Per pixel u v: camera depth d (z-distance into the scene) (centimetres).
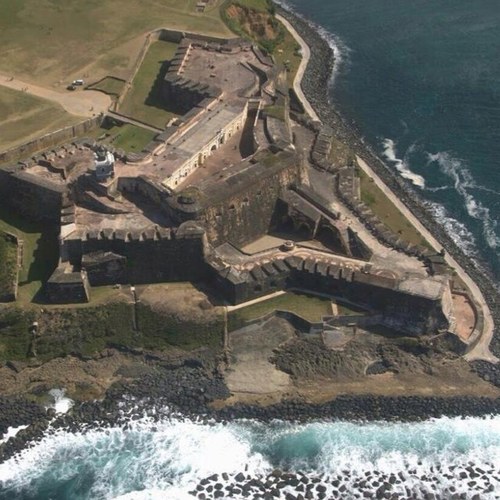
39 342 12075
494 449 10956
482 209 15112
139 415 11419
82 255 12556
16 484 10531
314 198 13825
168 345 12181
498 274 13700
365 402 11556
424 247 13525
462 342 12100
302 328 12331
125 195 13450
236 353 12106
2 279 12550
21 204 13812
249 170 13525
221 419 11381
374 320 12394
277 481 10519
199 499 10269
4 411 11425
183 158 13850
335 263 12825
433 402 11544
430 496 10288
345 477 10581
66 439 11106
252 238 13762
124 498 10306
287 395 11669
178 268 12744
